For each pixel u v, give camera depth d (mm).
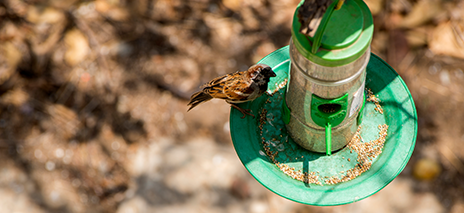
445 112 6531
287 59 3768
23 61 7238
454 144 6344
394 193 6051
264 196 6145
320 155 3262
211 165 6320
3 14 7434
